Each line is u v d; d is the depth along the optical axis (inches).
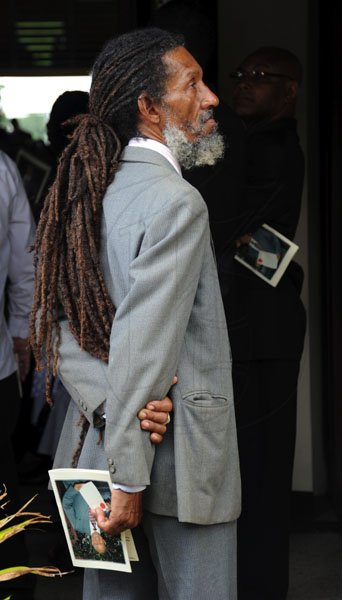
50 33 275.6
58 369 127.0
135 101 125.9
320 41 238.5
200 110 127.8
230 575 126.3
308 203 247.8
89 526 122.9
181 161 129.2
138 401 116.3
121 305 118.2
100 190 124.3
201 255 120.2
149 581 132.0
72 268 125.4
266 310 188.2
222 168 172.2
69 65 277.0
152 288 117.0
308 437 249.3
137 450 116.9
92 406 123.5
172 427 122.0
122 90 125.7
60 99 207.9
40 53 276.5
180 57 126.6
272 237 187.0
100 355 124.0
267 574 192.1
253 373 188.2
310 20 239.5
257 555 191.9
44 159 281.7
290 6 239.3
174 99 125.9
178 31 182.1
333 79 237.0
